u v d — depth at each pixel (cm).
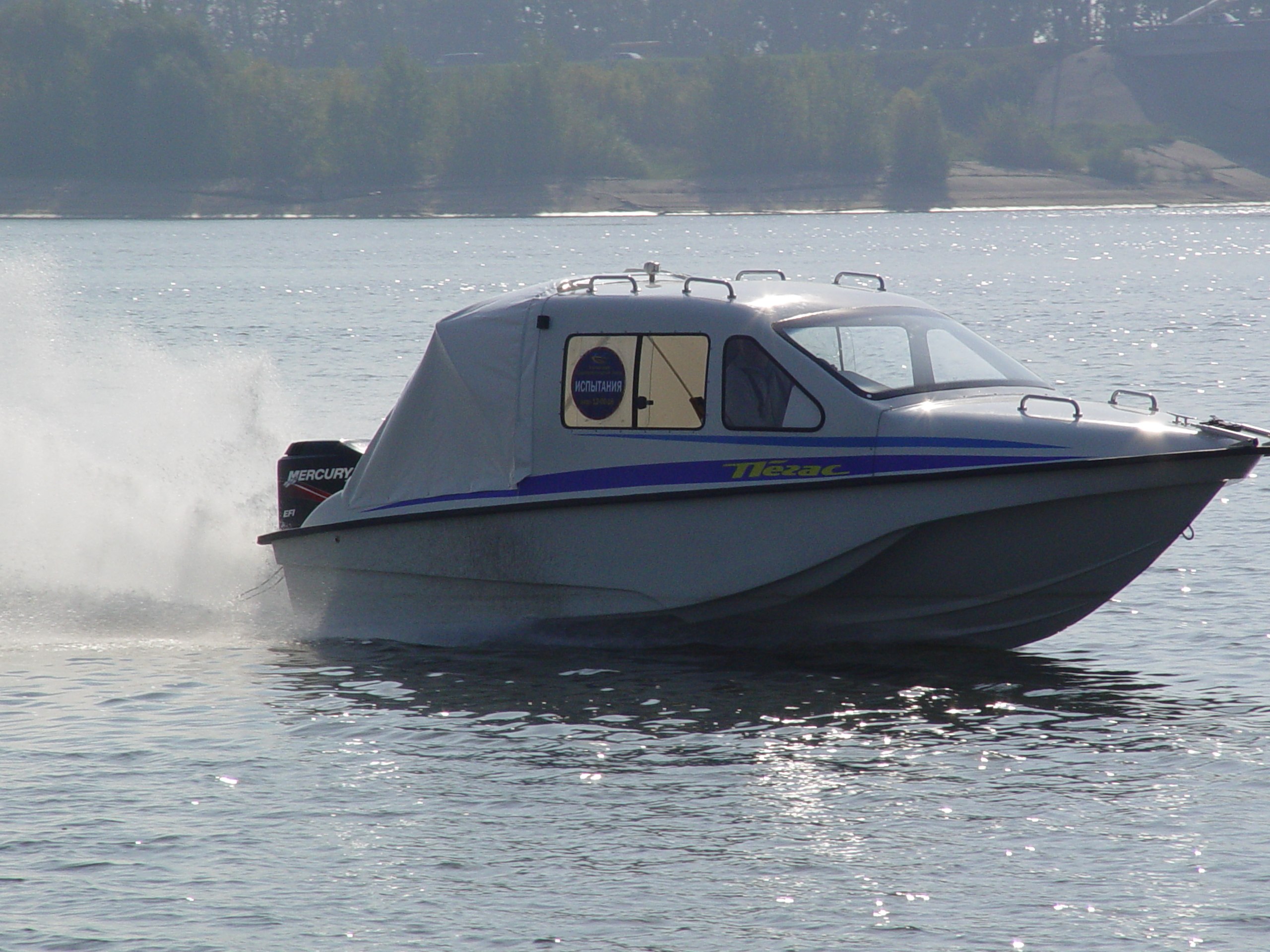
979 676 3525
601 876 2470
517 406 3728
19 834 2628
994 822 2659
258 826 2666
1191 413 8362
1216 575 4516
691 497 3544
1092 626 3994
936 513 3384
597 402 3662
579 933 2288
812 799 2775
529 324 3750
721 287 3731
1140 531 3409
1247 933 2255
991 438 3372
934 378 3584
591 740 3097
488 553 3781
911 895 2394
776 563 3522
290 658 3750
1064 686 3450
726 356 3566
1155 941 2242
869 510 3428
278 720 3241
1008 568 3491
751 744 3062
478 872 2488
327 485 4172
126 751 3047
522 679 3522
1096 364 10869
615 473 3631
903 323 3706
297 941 2266
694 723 3192
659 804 2759
